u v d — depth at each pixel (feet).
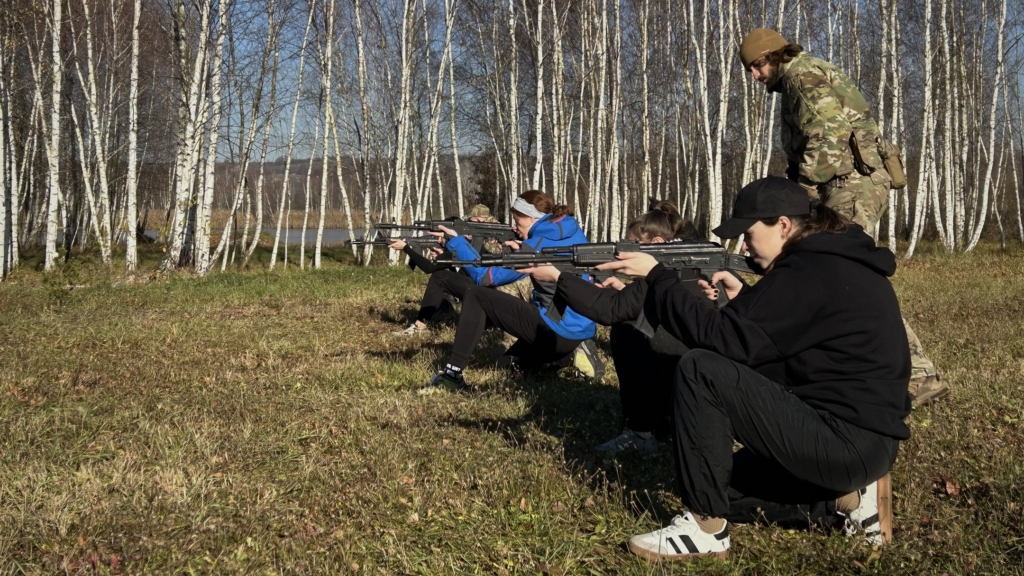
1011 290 40.52
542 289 21.80
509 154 89.20
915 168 124.98
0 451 14.85
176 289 43.39
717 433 10.47
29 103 81.25
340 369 22.54
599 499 12.91
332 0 72.43
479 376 22.04
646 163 85.40
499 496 13.00
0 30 58.90
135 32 59.47
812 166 17.66
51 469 13.99
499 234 25.04
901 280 46.85
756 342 10.27
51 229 60.39
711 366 10.39
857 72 84.74
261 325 31.19
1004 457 14.23
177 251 60.13
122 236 108.78
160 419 17.21
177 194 60.18
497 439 15.97
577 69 83.82
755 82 86.07
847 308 10.21
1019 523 11.64
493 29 78.28
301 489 13.39
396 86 83.46
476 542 11.48
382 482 13.56
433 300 29.40
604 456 15.16
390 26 79.92
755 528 11.76
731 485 11.61
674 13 92.02
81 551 11.08
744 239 11.46
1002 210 122.93
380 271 55.52
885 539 11.13
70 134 88.07
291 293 42.29
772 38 18.49
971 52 99.45
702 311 10.84
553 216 21.95
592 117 77.05
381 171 86.28
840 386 10.37
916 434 15.74
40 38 71.00
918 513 12.23
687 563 10.85
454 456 14.78
